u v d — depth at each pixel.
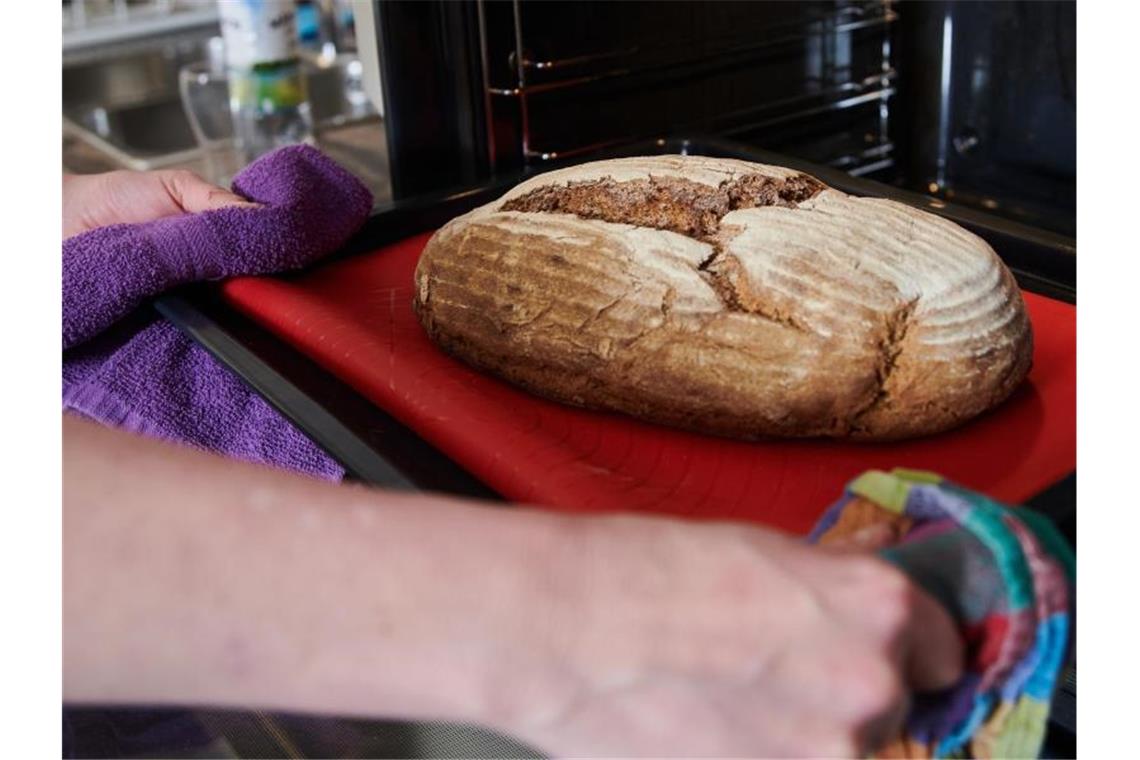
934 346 0.53
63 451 0.37
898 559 0.36
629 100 0.85
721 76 0.89
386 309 0.66
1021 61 0.86
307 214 0.68
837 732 0.33
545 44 0.80
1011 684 0.36
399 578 0.34
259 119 1.19
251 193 0.71
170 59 1.67
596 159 0.80
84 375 0.63
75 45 1.62
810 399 0.52
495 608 0.33
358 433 0.53
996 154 0.90
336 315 0.62
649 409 0.55
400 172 0.80
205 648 0.34
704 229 0.58
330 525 0.35
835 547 0.36
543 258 0.58
